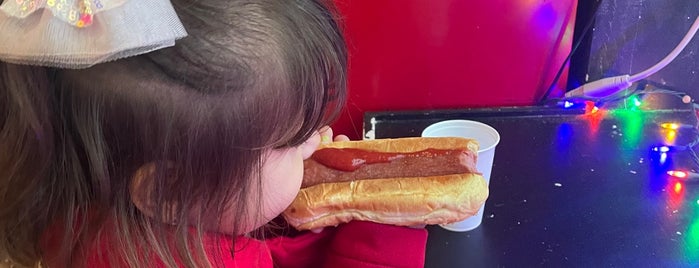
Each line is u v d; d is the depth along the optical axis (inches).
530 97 43.4
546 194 35.0
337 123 43.6
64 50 16.0
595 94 42.4
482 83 42.8
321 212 28.7
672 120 41.6
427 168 29.4
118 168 19.3
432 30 40.9
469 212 28.5
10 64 18.1
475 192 28.4
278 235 31.3
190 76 17.5
